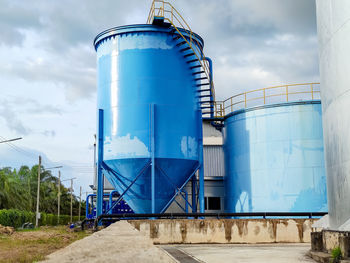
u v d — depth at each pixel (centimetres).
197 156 3212
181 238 2098
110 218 2719
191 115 3181
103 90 3212
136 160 2989
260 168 3291
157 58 3109
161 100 3066
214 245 2033
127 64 3114
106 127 3134
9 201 5812
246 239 2102
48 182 9806
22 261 1154
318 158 3128
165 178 3072
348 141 1259
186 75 3200
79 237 2717
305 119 3189
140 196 3086
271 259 1270
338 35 1335
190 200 3838
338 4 1339
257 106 3362
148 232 2095
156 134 3016
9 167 7194
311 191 3105
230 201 3619
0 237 2753
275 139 3253
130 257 593
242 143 3453
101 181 3111
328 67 1413
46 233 3425
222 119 3772
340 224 1302
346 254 1068
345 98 1282
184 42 3152
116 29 3177
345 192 1271
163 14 3081
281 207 3162
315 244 1323
